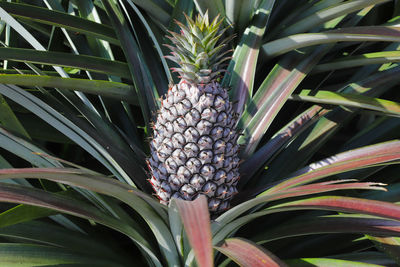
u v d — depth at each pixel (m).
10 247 0.89
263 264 0.80
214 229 0.90
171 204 0.84
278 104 1.03
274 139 1.03
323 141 1.06
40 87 0.96
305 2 1.16
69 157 1.12
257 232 1.02
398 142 0.95
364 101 0.99
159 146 0.94
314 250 1.00
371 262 0.95
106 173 1.11
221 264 0.97
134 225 0.94
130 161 0.99
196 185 0.93
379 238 0.92
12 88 0.89
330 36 0.98
